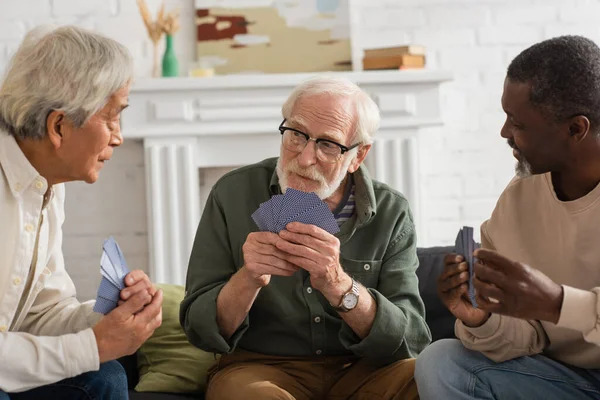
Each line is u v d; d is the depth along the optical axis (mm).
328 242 2381
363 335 2559
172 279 4262
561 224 2275
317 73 4375
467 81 4574
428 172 4578
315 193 2434
